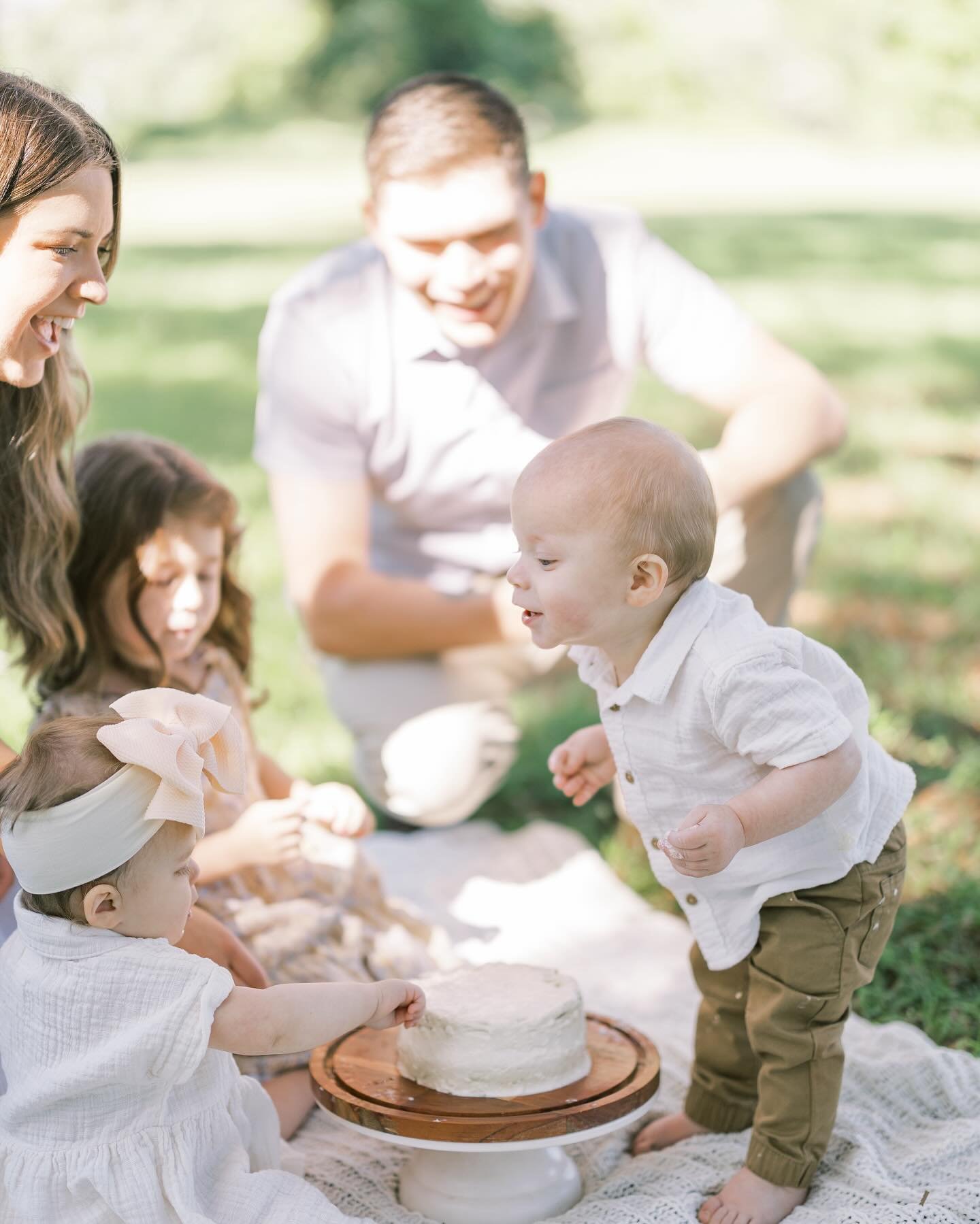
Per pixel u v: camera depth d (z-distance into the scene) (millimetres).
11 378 1987
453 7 21312
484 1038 1820
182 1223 1609
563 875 3053
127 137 21250
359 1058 1961
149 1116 1639
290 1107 2129
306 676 4273
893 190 16516
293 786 2662
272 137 21203
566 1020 1855
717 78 21234
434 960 2596
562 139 20250
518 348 3076
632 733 1896
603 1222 1783
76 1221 1624
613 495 1771
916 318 9750
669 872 1948
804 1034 1840
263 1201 1665
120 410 7488
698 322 3170
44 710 2367
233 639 2650
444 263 2744
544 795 3551
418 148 2660
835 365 8367
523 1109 1772
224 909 2297
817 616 4586
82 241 1916
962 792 3215
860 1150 1912
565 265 3125
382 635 3072
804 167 18531
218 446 6684
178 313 10359
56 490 2293
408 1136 1754
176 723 1713
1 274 1878
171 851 1650
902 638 4348
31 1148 1644
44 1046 1630
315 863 2516
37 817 1594
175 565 2344
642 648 1889
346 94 21766
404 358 3047
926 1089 2096
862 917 1865
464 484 3176
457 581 3291
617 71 21344
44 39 21609
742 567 3189
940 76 20656
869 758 1934
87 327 9977
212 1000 1599
